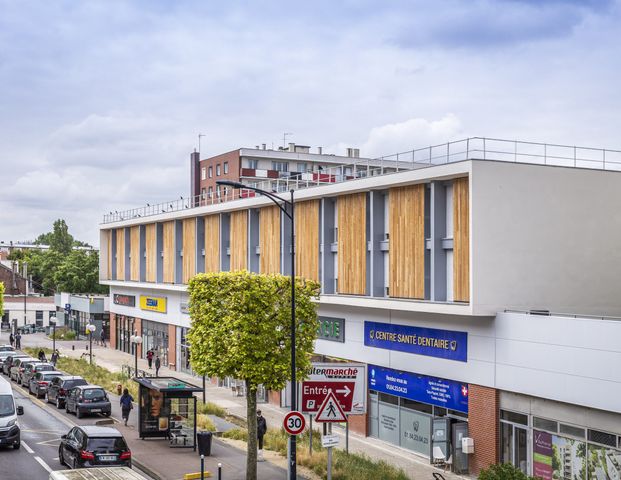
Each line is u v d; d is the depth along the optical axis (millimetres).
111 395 48000
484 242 29938
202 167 102125
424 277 32938
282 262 44094
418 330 33719
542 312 29109
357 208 37844
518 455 28375
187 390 32125
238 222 50031
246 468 27828
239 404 45469
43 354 65250
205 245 55156
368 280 37031
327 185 38969
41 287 143875
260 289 27141
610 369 24344
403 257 34281
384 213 36594
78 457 26688
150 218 64000
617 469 24250
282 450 31734
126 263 71875
